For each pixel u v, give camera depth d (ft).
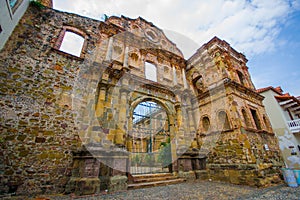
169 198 14.21
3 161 14.48
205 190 17.60
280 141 38.50
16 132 15.84
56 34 23.99
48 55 21.27
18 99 17.07
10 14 17.70
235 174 22.53
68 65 22.27
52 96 19.26
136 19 37.63
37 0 26.50
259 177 19.84
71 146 18.26
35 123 17.12
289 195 15.08
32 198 13.91
